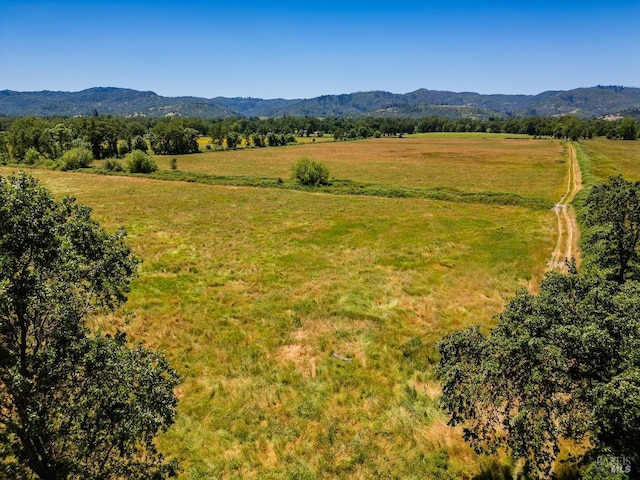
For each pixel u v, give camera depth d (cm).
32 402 698
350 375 1591
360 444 1234
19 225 673
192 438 1249
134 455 1125
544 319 870
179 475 1116
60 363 738
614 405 704
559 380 802
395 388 1514
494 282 2508
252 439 1262
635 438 735
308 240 3497
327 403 1427
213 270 2734
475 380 889
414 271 2750
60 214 781
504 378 894
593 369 804
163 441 1225
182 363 1645
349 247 3300
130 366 786
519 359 872
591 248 1812
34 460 758
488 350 910
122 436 753
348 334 1902
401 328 1978
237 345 1798
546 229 3691
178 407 1384
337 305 2212
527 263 2814
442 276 2661
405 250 3203
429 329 1961
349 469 1155
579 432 803
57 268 729
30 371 720
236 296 2320
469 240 3438
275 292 2386
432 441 1240
